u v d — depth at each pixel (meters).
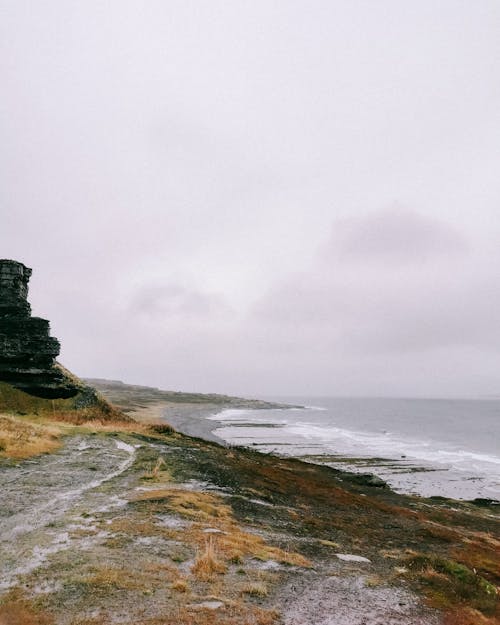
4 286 58.53
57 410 53.44
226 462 35.44
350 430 119.50
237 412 195.62
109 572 10.97
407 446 85.06
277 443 82.88
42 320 58.22
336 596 11.32
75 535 13.88
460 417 189.00
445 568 15.14
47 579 10.49
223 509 19.30
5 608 8.97
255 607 9.94
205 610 9.44
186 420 120.81
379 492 41.09
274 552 14.37
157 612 9.14
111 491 20.50
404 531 23.36
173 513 17.05
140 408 153.25
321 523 21.22
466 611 11.38
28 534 13.88
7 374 54.81
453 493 47.25
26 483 21.03
